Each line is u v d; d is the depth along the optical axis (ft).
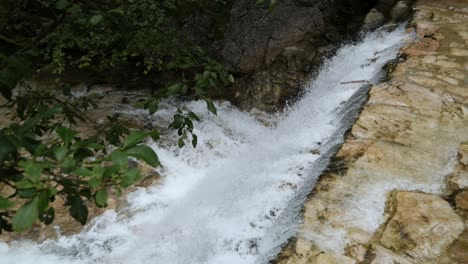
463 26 16.70
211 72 9.27
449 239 7.29
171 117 19.38
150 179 14.15
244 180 12.64
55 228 11.87
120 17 7.18
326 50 20.90
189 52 10.16
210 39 23.79
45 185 3.64
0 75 5.67
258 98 20.75
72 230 11.84
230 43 22.67
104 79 23.65
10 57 5.84
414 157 9.54
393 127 10.62
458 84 12.55
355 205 8.27
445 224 7.61
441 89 12.27
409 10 19.39
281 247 7.59
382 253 7.11
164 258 10.60
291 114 18.74
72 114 8.60
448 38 15.66
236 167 14.65
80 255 11.06
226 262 9.46
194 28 24.12
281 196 10.69
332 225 7.82
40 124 7.84
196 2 24.22
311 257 7.11
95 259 10.91
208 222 11.06
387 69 14.29
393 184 8.78
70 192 4.31
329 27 21.99
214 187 13.29
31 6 7.22
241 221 10.49
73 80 23.29
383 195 8.49
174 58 10.02
